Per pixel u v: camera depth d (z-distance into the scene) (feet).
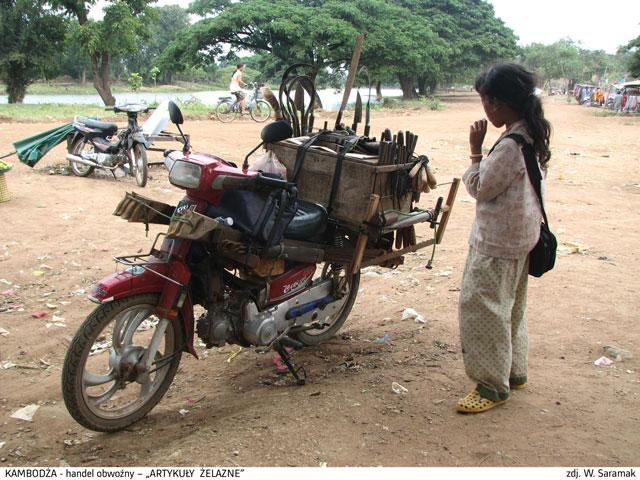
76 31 111.75
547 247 11.36
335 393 12.55
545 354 14.61
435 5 201.57
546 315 16.98
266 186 11.96
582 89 189.88
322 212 13.28
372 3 141.69
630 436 10.94
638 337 15.55
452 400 12.23
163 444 11.19
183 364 15.12
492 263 11.06
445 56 161.17
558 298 18.22
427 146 57.88
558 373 13.56
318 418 11.49
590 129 88.22
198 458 10.28
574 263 21.97
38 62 122.83
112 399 13.19
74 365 10.69
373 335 16.30
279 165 13.75
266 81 149.48
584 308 17.43
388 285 20.18
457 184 14.96
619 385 12.98
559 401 12.19
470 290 11.34
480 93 10.91
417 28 152.66
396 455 10.31
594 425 11.28
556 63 335.67
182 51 131.44
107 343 15.99
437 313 17.54
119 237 24.68
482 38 200.75
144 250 23.34
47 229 25.20
